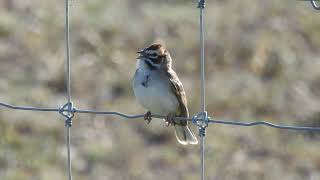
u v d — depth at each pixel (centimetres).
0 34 1948
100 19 2028
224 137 1586
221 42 1934
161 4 2180
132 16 2088
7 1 2095
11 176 1448
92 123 1633
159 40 1967
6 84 1739
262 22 2050
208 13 2095
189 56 1902
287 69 1842
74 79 1766
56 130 1590
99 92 1741
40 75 1780
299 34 2006
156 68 1100
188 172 1491
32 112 1634
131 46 1947
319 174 1494
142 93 1104
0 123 1583
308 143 1586
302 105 1705
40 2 2112
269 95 1731
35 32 1956
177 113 1116
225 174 1482
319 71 1831
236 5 2147
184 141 1134
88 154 1524
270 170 1496
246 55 1900
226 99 1698
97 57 1873
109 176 1477
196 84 1767
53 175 1460
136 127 1620
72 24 1992
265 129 1619
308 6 2119
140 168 1496
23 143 1541
